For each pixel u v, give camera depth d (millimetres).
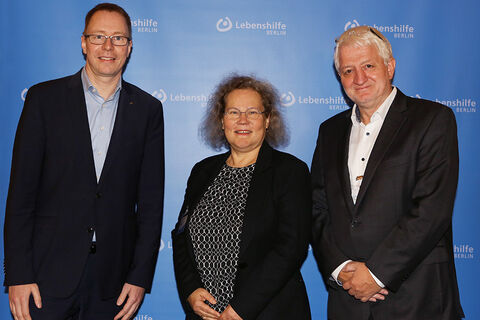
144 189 2312
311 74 3021
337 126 2254
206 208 2070
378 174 1993
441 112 1991
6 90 2939
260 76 3012
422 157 1952
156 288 3018
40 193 2146
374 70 2031
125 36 2223
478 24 3000
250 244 1955
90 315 2160
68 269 2084
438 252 1957
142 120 2281
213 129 2303
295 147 3039
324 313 3043
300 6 3006
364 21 3008
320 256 2107
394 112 2059
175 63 3002
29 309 2096
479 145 3000
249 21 3006
